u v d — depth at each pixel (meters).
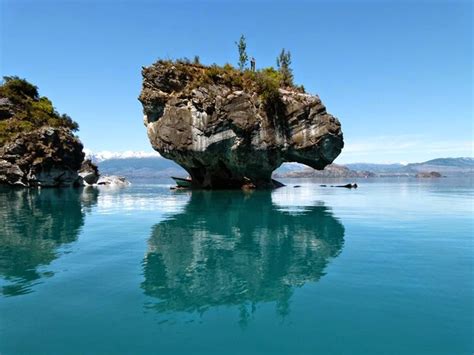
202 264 10.63
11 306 7.48
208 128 39.59
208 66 42.91
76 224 18.02
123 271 9.91
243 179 44.50
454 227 16.83
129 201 30.50
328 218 19.98
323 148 38.94
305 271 9.87
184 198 33.12
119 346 5.91
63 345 5.91
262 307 7.43
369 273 9.59
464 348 5.71
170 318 6.93
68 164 55.12
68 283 8.88
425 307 7.29
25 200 31.73
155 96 41.69
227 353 5.68
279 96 39.38
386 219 19.55
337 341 6.01
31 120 60.41
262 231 16.05
